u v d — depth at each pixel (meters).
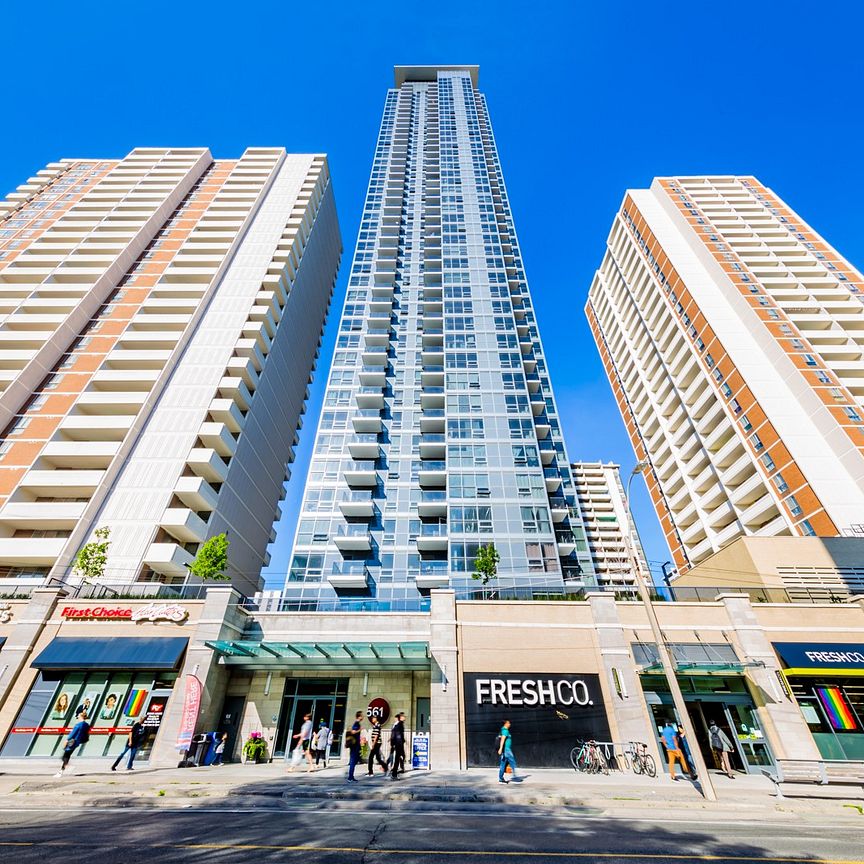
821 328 54.72
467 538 36.53
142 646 19.78
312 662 20.94
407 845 7.92
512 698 18.72
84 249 50.53
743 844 8.26
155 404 39.78
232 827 8.95
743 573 25.94
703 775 12.23
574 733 18.05
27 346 41.75
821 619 20.36
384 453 44.59
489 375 47.12
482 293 54.34
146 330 45.75
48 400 38.75
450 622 20.25
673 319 62.84
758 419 47.72
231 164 67.75
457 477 40.16
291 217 60.03
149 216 55.00
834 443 43.41
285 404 54.72
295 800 11.65
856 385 47.03
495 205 68.56
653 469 66.38
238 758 19.30
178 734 17.92
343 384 49.25
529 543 36.09
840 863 7.20
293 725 20.42
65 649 19.72
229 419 41.53
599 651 19.69
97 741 18.16
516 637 20.05
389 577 36.81
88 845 7.68
